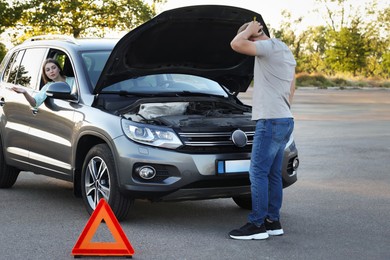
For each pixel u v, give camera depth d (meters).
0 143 8.32
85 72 7.09
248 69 7.43
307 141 13.92
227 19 6.55
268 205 6.06
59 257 5.27
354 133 15.74
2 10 33.06
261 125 5.85
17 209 7.20
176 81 7.51
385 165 10.55
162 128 6.20
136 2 36.84
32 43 8.30
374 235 6.05
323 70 75.62
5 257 5.25
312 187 8.57
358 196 7.96
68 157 6.95
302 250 5.51
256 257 5.28
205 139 6.22
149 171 6.12
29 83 7.92
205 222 6.60
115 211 6.38
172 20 6.35
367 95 39.03
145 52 6.72
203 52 7.07
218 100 7.06
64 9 34.94
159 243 5.73
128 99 6.88
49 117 7.25
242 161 6.27
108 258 5.25
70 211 7.09
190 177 6.10
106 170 6.47
